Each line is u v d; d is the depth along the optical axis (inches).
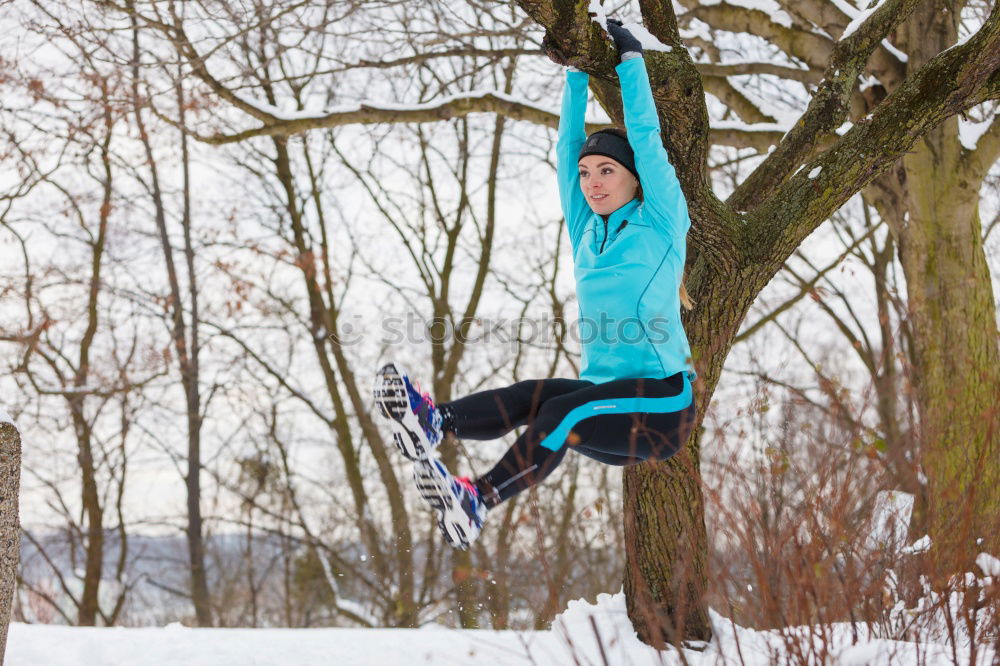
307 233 641.6
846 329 577.9
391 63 327.0
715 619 187.6
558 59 134.3
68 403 548.1
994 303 311.6
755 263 174.4
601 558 486.0
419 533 579.8
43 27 317.7
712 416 142.7
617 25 133.1
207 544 622.2
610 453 114.7
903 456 138.4
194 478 583.5
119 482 613.6
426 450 100.4
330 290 639.1
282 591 650.2
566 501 540.7
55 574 592.4
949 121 307.3
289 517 625.6
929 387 303.3
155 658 167.8
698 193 168.1
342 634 187.3
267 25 314.3
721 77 322.3
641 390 113.0
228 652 171.6
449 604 500.1
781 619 119.9
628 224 122.8
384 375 99.7
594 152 124.0
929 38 295.0
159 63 292.2
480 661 168.1
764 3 310.8
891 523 145.2
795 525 123.0
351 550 620.7
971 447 191.0
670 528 188.5
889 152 171.9
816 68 308.3
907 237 322.7
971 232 314.8
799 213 173.8
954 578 136.0
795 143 191.8
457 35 316.8
